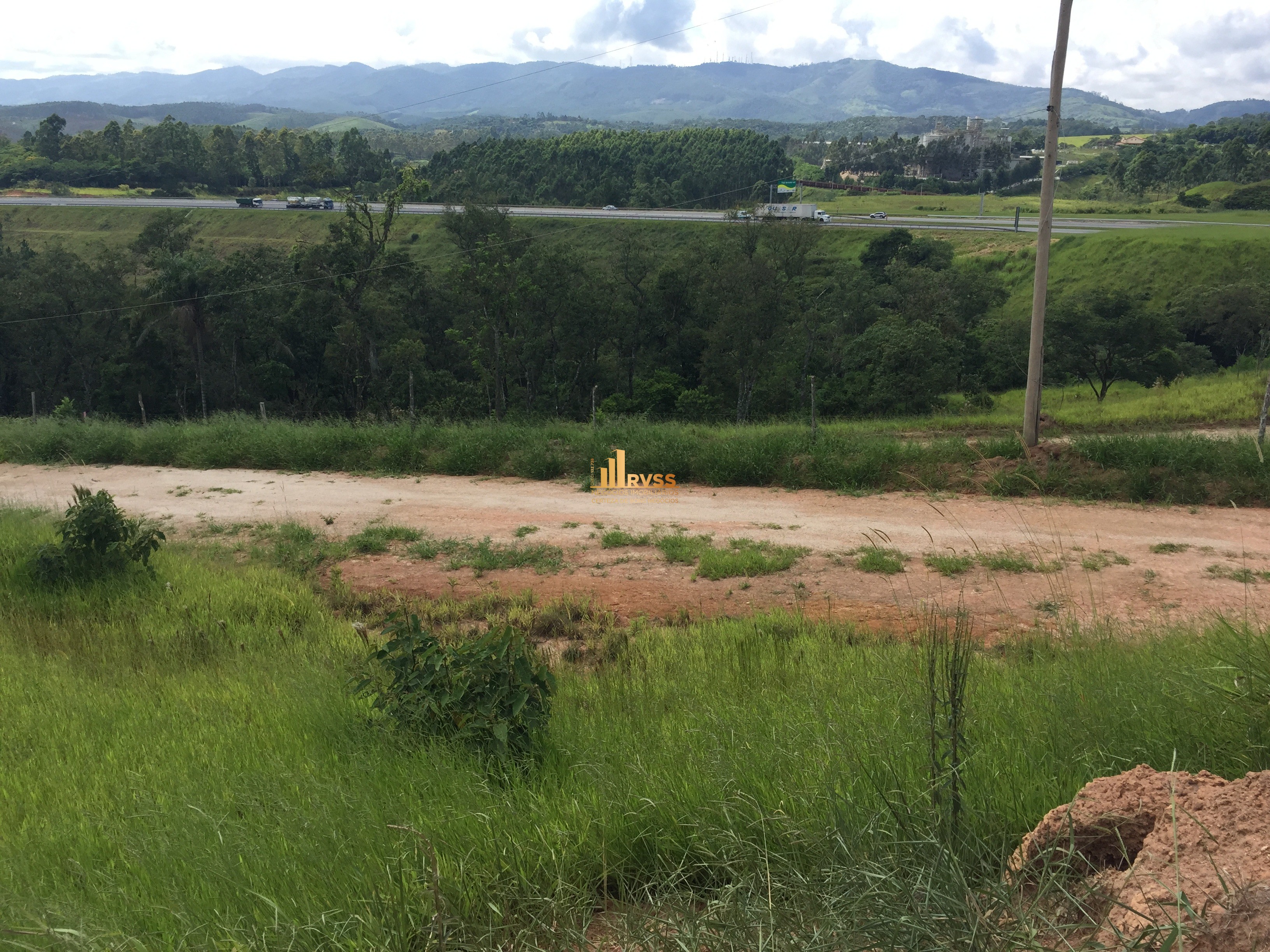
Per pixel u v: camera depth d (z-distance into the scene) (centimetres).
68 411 3634
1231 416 2153
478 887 316
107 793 457
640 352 5612
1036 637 702
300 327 5144
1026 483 1330
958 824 297
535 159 15312
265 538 1251
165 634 820
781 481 1484
